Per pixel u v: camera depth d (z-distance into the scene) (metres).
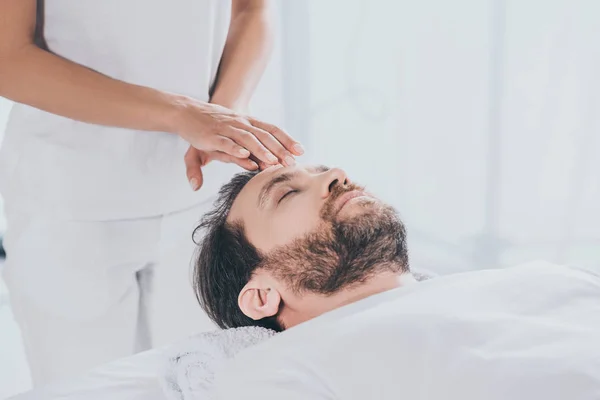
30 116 1.31
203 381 1.10
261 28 1.49
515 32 2.21
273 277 1.13
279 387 0.87
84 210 1.31
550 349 0.84
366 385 0.86
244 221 1.17
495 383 0.82
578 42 2.14
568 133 2.21
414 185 2.48
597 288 1.00
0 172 1.36
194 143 1.22
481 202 2.38
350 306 0.99
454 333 0.88
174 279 1.39
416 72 2.39
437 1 2.31
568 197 2.25
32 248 1.34
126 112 1.22
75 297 1.34
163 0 1.28
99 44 1.29
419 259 2.52
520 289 0.98
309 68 2.56
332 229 1.08
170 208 1.36
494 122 2.29
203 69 1.37
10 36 1.20
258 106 2.59
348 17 2.47
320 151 2.62
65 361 1.37
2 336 2.43
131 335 1.39
